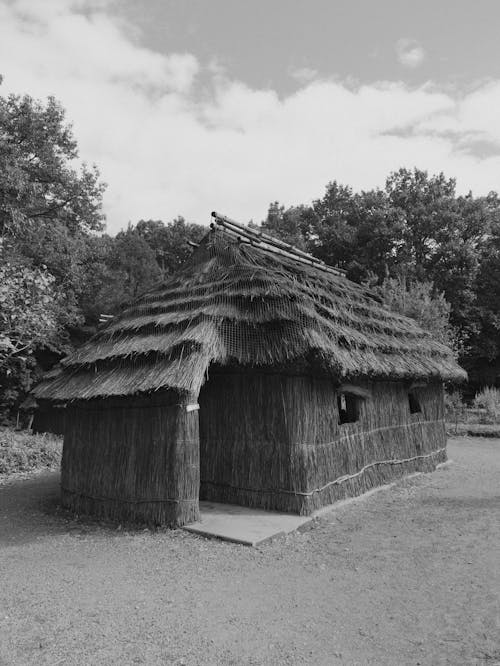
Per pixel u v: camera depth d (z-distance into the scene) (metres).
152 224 50.72
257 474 7.89
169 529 6.96
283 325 7.66
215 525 6.90
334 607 4.43
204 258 10.09
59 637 3.99
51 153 21.61
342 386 8.77
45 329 14.31
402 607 4.38
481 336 32.16
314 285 10.11
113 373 8.11
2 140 17.88
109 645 3.84
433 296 24.95
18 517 8.55
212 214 10.34
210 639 3.90
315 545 6.24
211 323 7.65
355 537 6.52
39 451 14.52
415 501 8.49
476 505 8.03
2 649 3.83
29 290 13.52
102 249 25.55
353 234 34.38
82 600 4.71
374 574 5.19
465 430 18.67
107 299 27.12
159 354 7.53
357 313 10.54
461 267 32.22
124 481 7.64
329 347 7.39
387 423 10.20
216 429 8.46
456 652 3.63
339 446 8.47
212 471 8.38
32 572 5.60
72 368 9.41
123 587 5.02
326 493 7.93
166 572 5.42
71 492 8.60
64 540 6.93
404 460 10.55
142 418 7.57
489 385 32.22
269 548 6.14
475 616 4.16
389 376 9.41
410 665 3.48
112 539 6.79
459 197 33.78
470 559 5.53
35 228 21.53
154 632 4.03
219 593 4.79
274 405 7.86
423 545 6.07
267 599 4.63
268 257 10.11
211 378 8.60
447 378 12.02
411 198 34.03
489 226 33.12
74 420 8.79
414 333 12.32
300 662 3.56
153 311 9.21
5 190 17.92
